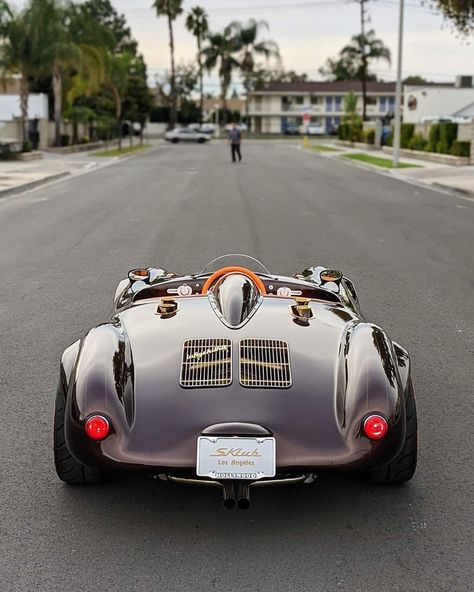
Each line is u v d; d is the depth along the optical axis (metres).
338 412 3.67
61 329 7.59
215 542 3.75
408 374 4.12
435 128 41.22
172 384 3.78
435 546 3.72
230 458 3.49
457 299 8.97
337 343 4.16
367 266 10.91
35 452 4.78
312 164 38.31
